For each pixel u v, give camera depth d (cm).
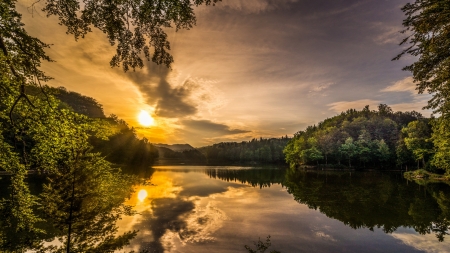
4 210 821
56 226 792
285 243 1480
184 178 5478
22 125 775
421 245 1457
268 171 8250
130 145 9644
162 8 540
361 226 1806
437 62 871
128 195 996
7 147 791
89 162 877
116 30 565
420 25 761
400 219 1981
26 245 829
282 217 2045
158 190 3491
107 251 843
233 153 19850
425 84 964
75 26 575
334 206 2459
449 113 1269
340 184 4228
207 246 1423
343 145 8738
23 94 672
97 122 885
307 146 10081
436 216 2050
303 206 2467
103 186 873
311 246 1439
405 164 7838
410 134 6456
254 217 2044
